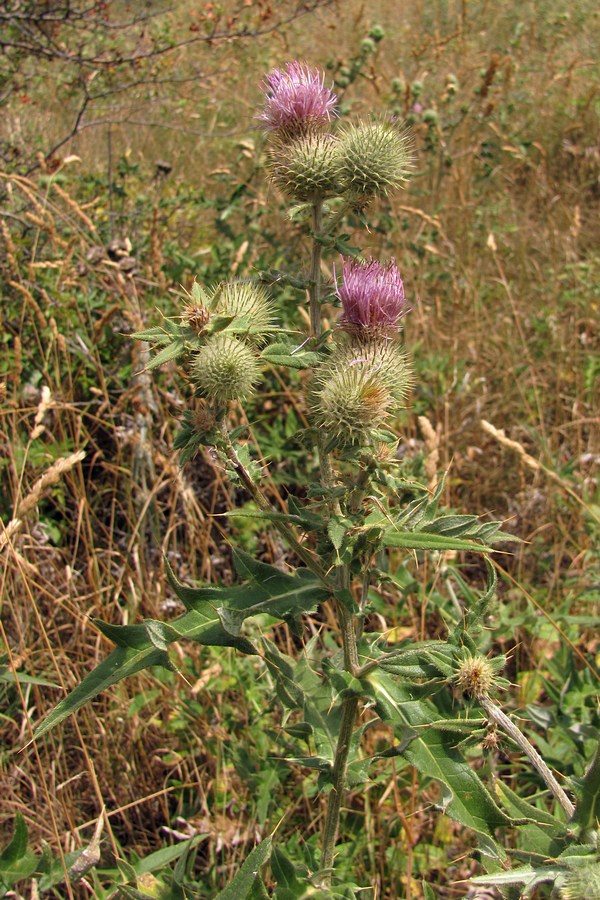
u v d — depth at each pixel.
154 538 0.83
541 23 2.16
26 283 0.90
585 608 0.84
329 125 0.60
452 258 1.24
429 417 1.00
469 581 0.89
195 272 1.01
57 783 0.70
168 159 1.49
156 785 0.72
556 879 0.44
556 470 0.90
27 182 0.90
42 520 0.86
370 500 0.51
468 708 0.49
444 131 1.31
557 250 1.35
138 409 0.83
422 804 0.68
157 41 1.38
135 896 0.52
